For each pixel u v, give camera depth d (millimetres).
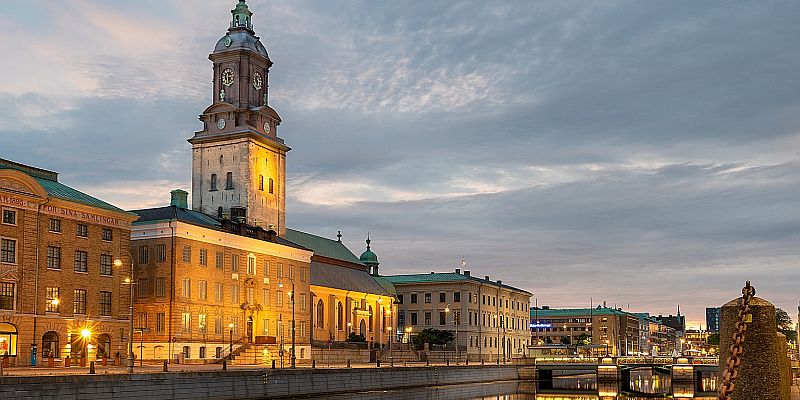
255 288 130250
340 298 169000
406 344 175875
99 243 102188
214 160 147375
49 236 95312
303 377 95500
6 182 90000
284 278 138375
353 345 154625
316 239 183625
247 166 144875
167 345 113562
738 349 10430
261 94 152875
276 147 152500
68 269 97250
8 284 89812
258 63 152250
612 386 158000
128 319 105250
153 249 116688
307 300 144250
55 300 94750
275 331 134250
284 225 154125
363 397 104750
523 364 163750
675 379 159750
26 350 90812
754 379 14555
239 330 126375
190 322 116625
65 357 94438
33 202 93125
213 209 146125
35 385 61938
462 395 122500
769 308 14609
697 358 156000
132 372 74125
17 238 91062
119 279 104500
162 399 74062
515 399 119188
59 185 104688
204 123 149375
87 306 99500
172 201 138000
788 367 17078
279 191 153000
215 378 81188
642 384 170375
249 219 144000
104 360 97062
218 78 150250
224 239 124688
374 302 183125
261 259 132500
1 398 59156
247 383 85812
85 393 66062
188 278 117000
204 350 118625
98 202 104375
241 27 151750
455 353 184500
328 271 173125
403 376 119438
